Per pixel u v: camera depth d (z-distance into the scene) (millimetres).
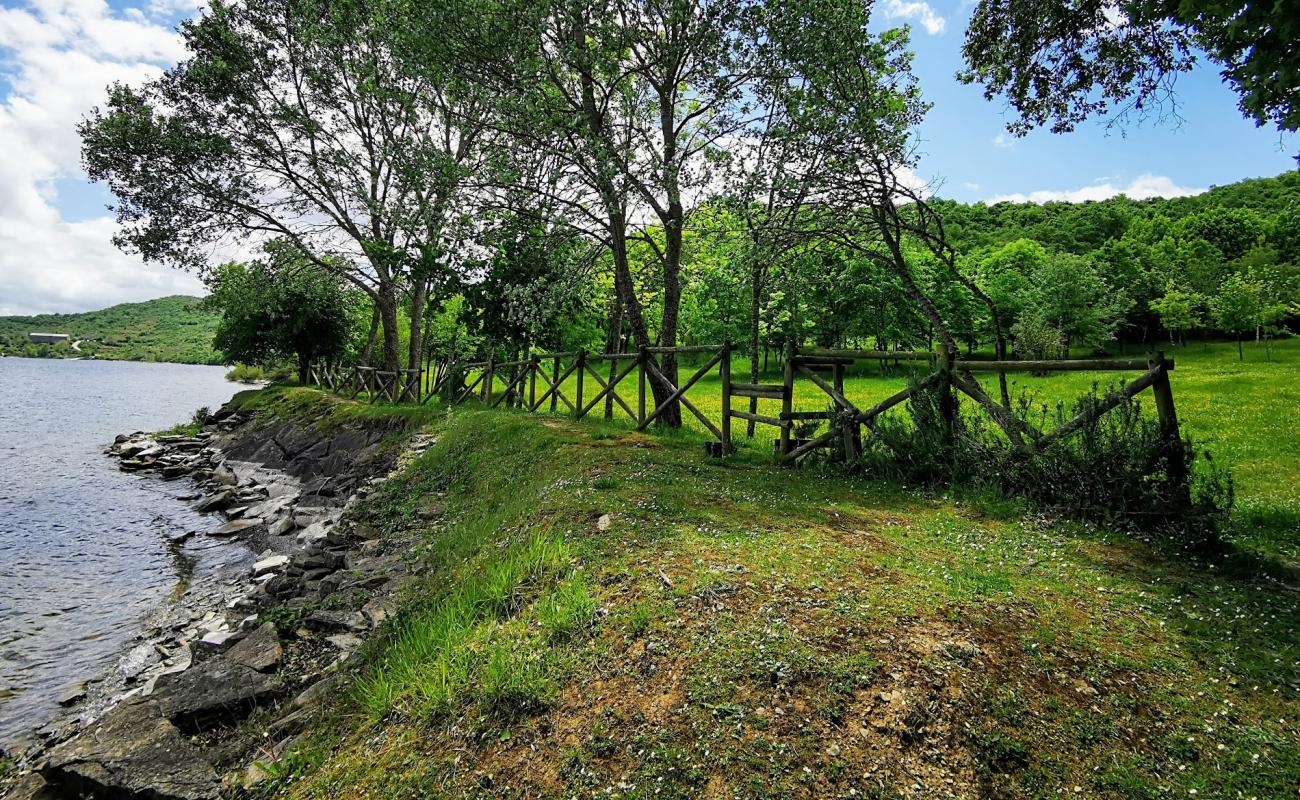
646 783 3457
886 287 39656
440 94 18875
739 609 4836
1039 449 7367
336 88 24172
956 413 8672
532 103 12383
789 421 10250
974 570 5473
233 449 27344
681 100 14672
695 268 18438
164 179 24266
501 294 17750
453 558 8000
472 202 14523
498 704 4320
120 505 17469
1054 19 9695
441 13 12016
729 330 43688
